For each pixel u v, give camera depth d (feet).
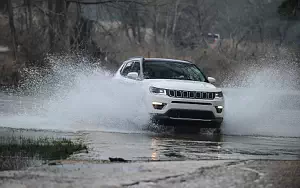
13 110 132.26
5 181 51.47
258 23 414.62
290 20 396.37
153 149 80.38
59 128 102.58
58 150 73.92
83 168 58.80
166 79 112.78
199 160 66.33
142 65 117.29
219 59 308.19
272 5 435.53
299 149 86.33
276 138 102.83
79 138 90.12
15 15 323.78
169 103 105.40
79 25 291.17
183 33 408.05
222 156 74.69
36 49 282.15
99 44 317.01
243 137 102.94
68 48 279.69
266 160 65.36
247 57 298.35
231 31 433.48
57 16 289.53
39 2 314.14
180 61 121.60
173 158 71.61
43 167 59.21
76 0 290.56
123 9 303.48
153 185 51.01
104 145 82.53
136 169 58.44
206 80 117.39
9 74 250.98
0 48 324.39
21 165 61.77
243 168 59.21
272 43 346.13
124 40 351.05
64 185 50.52
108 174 55.62
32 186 49.88
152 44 374.84
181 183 51.88
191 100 106.01
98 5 308.40
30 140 82.12
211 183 51.96
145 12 331.77
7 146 73.97
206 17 437.17
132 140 90.58
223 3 445.37
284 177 54.70
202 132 110.22
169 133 105.29
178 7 413.39
